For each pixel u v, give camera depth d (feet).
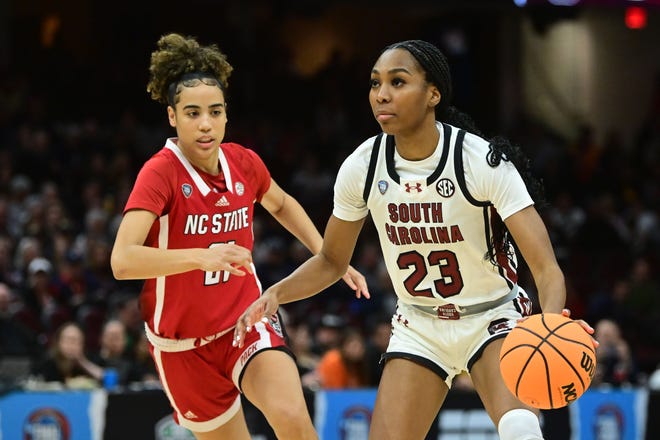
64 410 39.32
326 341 52.31
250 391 23.85
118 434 39.50
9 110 81.66
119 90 92.79
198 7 102.68
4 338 50.19
